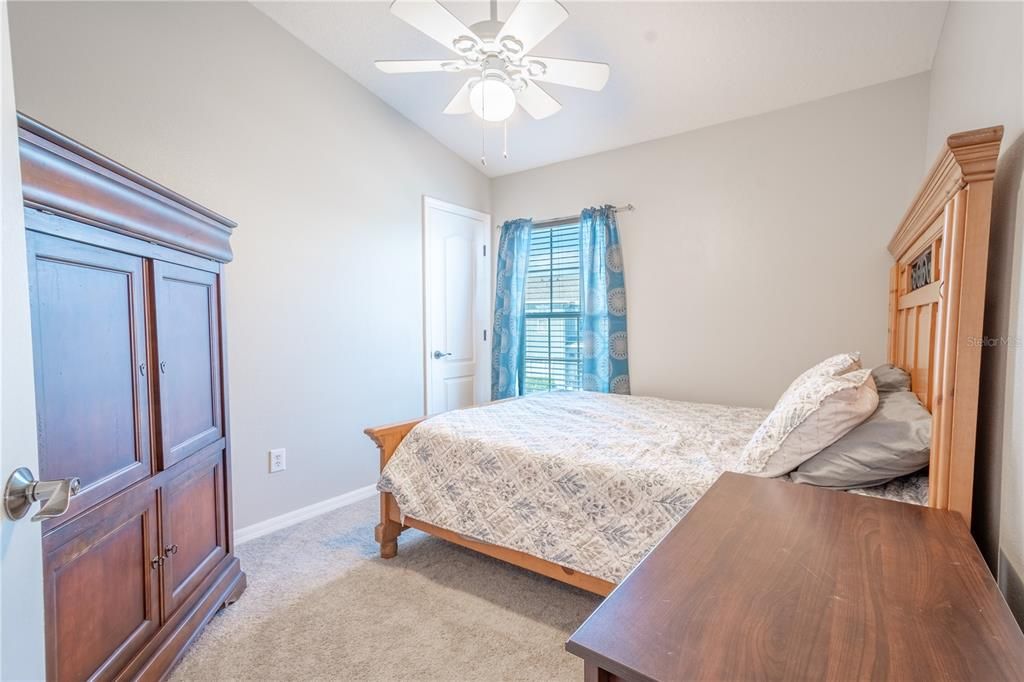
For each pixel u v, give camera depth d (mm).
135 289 1324
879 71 2383
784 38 2217
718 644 612
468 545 1954
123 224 1224
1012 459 964
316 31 2574
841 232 2604
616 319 3377
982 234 995
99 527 1170
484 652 1573
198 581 1632
